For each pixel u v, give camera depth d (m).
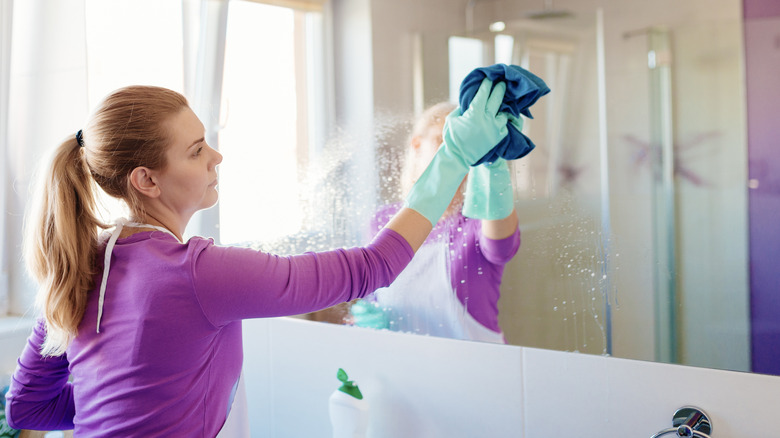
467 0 1.11
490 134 0.88
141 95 0.85
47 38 1.80
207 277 0.80
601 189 1.00
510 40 1.07
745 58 0.86
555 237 1.06
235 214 1.53
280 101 1.41
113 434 0.84
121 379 0.83
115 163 0.85
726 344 0.91
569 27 1.01
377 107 1.25
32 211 0.89
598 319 1.02
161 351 0.82
